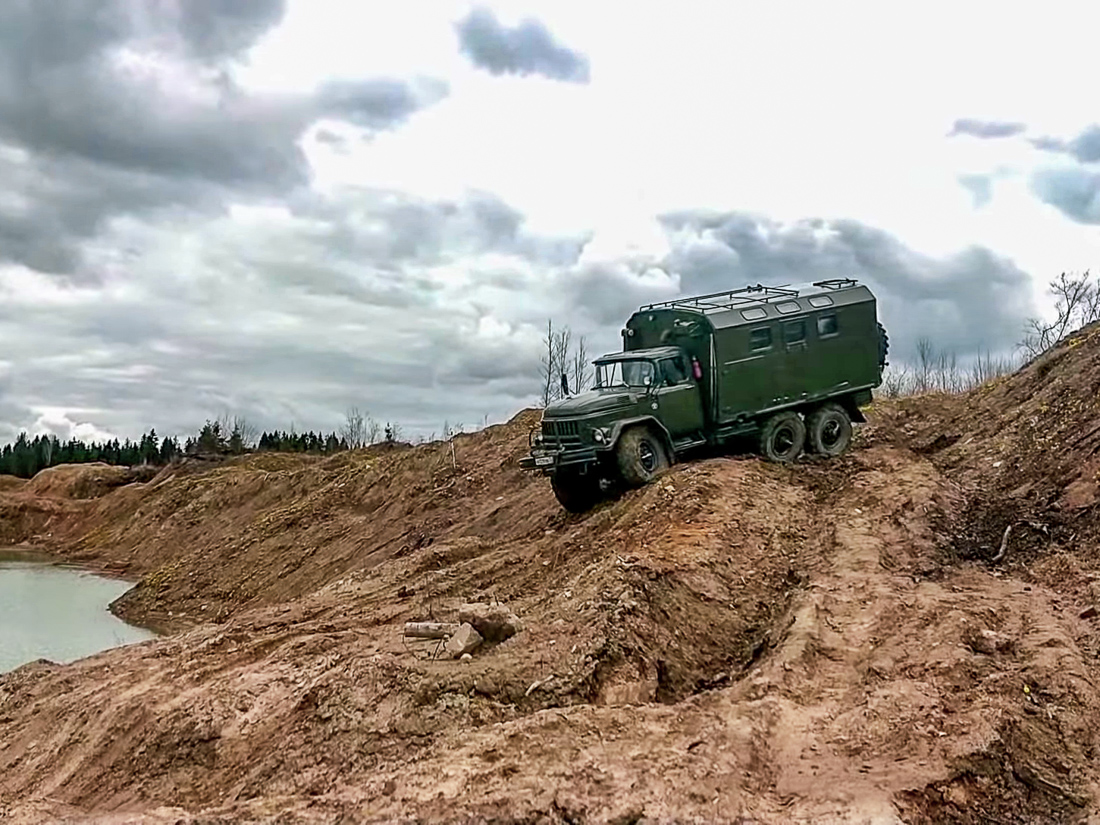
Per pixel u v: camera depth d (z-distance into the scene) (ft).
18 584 110.32
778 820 22.30
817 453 58.59
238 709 35.19
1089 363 57.82
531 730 27.17
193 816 26.08
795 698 29.53
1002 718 26.32
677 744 26.14
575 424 52.60
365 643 39.29
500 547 58.75
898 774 24.02
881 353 61.11
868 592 36.73
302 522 99.19
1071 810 23.84
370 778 26.53
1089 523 41.37
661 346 57.31
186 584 95.96
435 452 97.19
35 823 29.94
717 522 44.32
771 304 57.26
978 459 55.83
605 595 36.17
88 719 40.47
